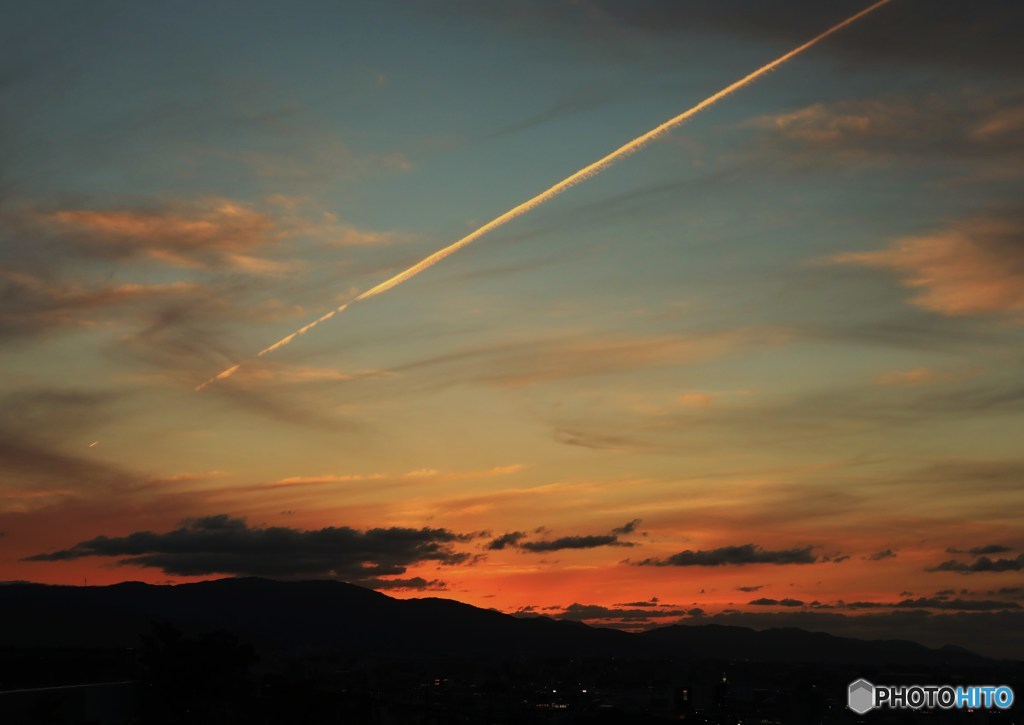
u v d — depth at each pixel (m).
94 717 47.72
